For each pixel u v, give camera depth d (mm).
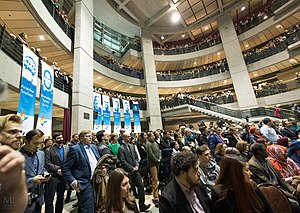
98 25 14633
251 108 12211
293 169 2637
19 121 1322
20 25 6770
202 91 16891
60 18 8164
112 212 1446
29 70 4688
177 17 16109
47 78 5672
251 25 13914
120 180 1520
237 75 13680
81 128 7199
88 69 8547
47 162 3051
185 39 19172
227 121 11492
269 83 13539
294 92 10781
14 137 1236
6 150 402
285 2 11688
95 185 2061
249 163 2375
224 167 1475
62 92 7105
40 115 5121
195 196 1477
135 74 14742
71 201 3945
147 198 3879
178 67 18062
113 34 16047
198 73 15656
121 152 3348
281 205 1533
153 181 3648
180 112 12461
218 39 15672
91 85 8594
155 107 13680
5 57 4156
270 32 13367
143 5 14617
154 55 16359
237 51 14047
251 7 15195
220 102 13367
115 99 10383
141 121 13938
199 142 4633
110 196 1491
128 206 1557
